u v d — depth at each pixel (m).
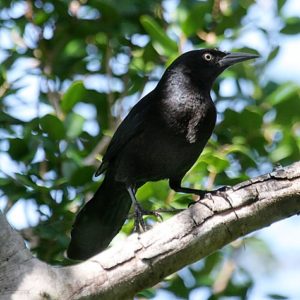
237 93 12.64
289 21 12.93
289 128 12.25
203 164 11.30
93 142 12.70
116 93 13.29
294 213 8.23
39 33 13.02
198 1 12.85
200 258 8.04
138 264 7.68
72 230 10.66
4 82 12.23
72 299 7.45
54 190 11.13
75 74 13.41
